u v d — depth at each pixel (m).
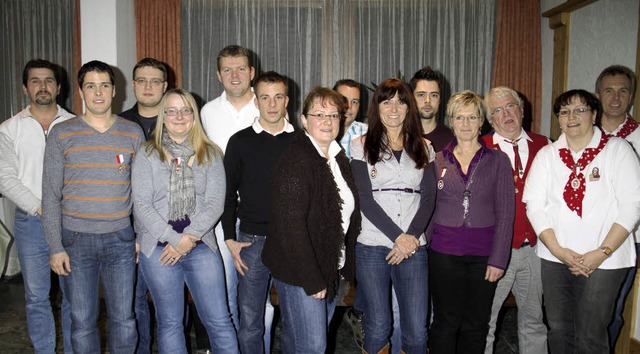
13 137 2.38
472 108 2.09
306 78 4.38
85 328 2.03
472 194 2.09
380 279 2.07
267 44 4.36
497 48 4.25
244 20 4.34
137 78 2.51
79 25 4.18
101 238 2.01
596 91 2.62
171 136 2.07
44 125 2.50
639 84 2.85
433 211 2.12
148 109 2.55
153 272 1.99
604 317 2.05
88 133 2.00
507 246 2.07
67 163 1.99
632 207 1.98
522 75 4.24
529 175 2.20
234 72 2.44
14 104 4.30
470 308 2.14
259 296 2.23
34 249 2.36
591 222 2.03
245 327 2.23
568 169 2.09
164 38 4.21
